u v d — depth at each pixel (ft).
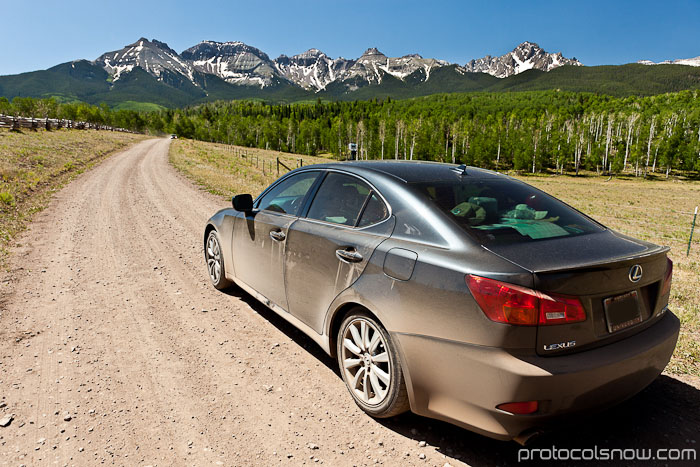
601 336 7.49
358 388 9.82
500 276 7.04
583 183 281.33
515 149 428.56
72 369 11.34
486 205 9.23
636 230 49.70
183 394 10.32
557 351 7.06
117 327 13.99
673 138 372.99
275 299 12.86
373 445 8.59
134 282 18.48
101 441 8.57
